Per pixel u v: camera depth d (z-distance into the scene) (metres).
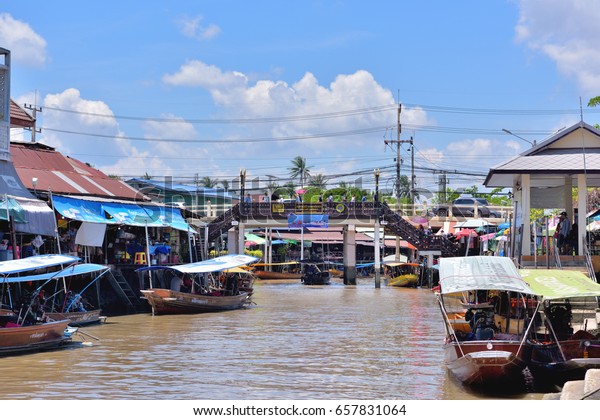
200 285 37.22
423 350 22.02
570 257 24.98
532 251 30.84
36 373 17.73
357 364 19.45
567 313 18.62
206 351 21.64
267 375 17.77
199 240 43.88
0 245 25.70
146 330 26.88
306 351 21.73
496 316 20.36
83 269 25.28
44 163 35.81
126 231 36.19
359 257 83.88
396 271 61.75
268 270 68.31
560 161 26.17
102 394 15.45
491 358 15.16
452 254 52.25
